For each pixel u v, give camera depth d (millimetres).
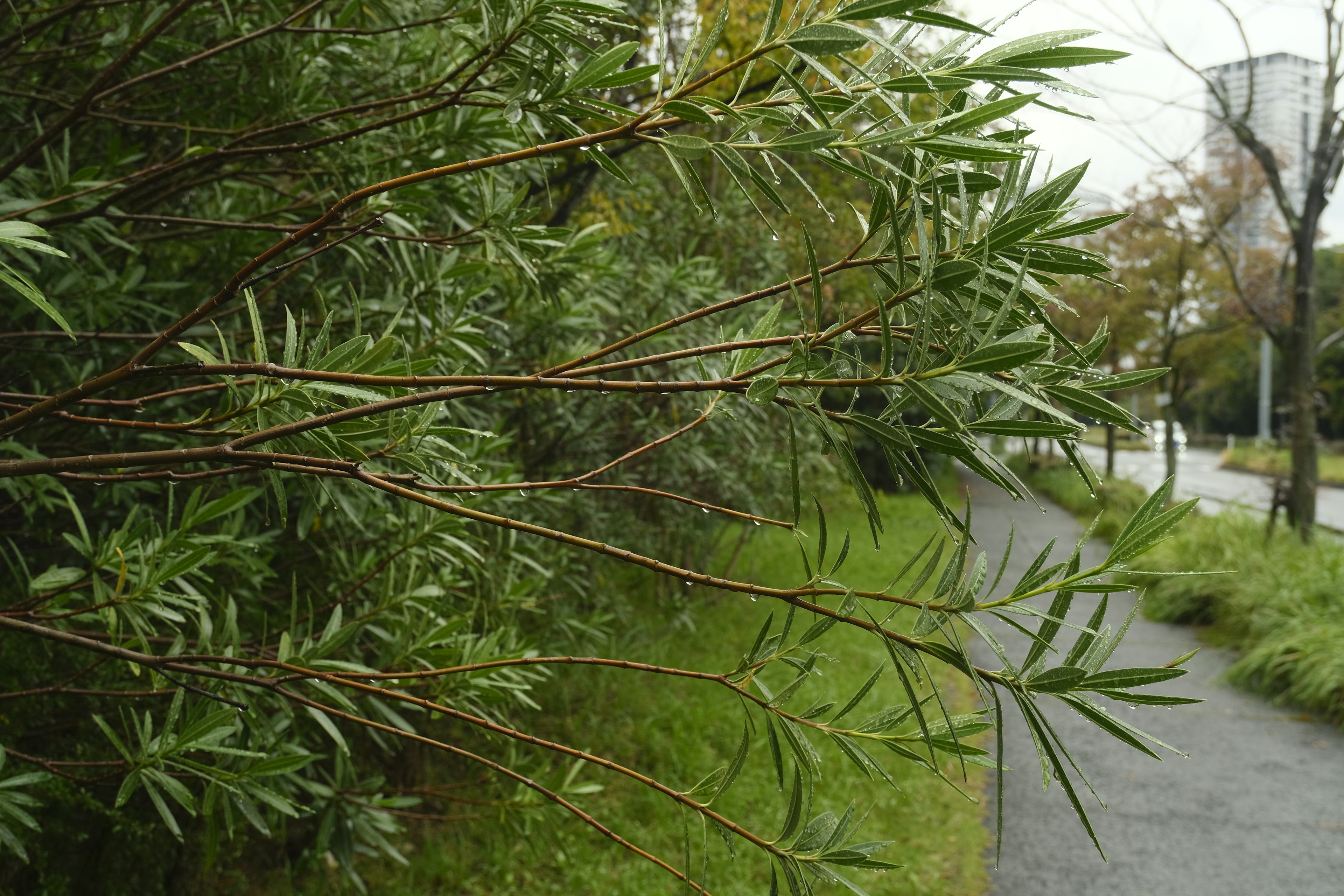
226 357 1250
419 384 1131
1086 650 1005
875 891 4102
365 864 4184
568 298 3621
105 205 1725
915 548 12141
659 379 4926
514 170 2867
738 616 8258
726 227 6492
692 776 5141
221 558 2266
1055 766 969
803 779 1196
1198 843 4598
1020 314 994
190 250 3168
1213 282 16734
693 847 4531
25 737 2566
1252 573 8820
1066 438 972
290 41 2207
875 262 1008
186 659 1516
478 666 1421
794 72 1068
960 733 1126
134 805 2875
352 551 3162
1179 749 5902
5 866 2633
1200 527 10586
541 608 4598
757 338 1340
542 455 5102
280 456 1225
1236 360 43031
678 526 6773
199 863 3373
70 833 2557
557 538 1161
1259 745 5965
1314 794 5184
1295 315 10523
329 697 1905
